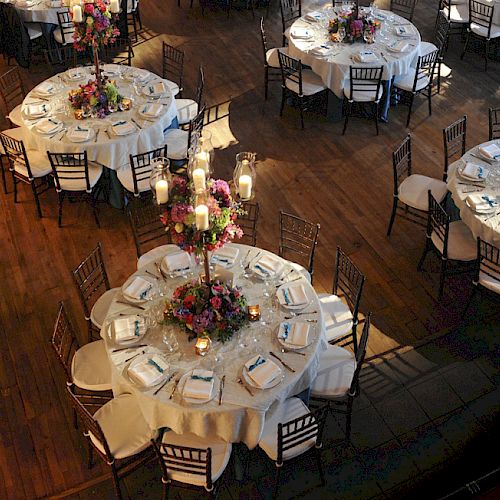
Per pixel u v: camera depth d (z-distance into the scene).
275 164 7.99
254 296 5.10
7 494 4.95
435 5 11.34
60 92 7.54
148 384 4.49
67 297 6.42
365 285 6.48
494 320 6.12
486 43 9.44
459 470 5.04
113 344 4.80
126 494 4.92
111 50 10.08
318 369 5.04
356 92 8.14
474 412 5.40
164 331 4.87
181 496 4.89
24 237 7.05
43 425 5.38
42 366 5.81
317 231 5.64
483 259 5.90
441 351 5.87
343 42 8.48
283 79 8.47
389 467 5.06
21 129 7.63
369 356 5.83
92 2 6.90
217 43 10.34
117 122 7.06
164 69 8.55
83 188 6.87
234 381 4.55
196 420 4.41
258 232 7.07
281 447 4.38
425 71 8.75
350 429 5.23
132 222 5.91
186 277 5.26
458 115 8.80
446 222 5.85
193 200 4.34
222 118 8.75
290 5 9.74
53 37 9.46
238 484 4.96
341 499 4.88
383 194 7.58
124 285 5.19
